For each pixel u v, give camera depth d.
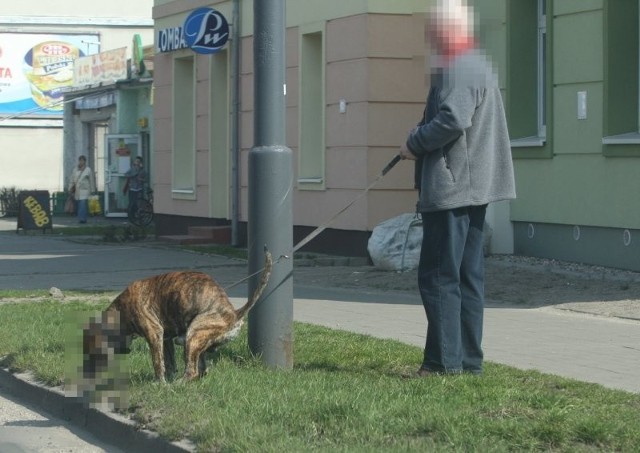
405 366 9.94
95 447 8.30
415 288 16.75
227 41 26.12
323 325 12.90
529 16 18.97
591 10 17.12
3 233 33.53
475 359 9.46
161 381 8.76
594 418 7.43
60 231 34.06
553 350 11.14
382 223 19.67
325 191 22.48
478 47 8.85
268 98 9.72
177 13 29.47
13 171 55.25
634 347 11.30
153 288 8.83
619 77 16.80
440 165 8.92
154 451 7.64
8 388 10.41
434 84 8.92
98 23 56.56
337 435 7.26
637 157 16.17
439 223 9.06
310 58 23.45
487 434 7.16
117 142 42.31
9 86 55.25
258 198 9.73
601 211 16.97
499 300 14.98
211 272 20.22
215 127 27.73
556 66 17.91
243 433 7.20
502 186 9.14
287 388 8.60
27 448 8.27
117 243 27.97
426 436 7.23
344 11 21.72
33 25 55.59
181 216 29.73
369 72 21.09
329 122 22.27
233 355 10.05
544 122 18.98
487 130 9.00
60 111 55.66
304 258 21.33
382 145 21.20
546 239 18.36
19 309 14.19
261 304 9.77
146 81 39.81
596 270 16.64
